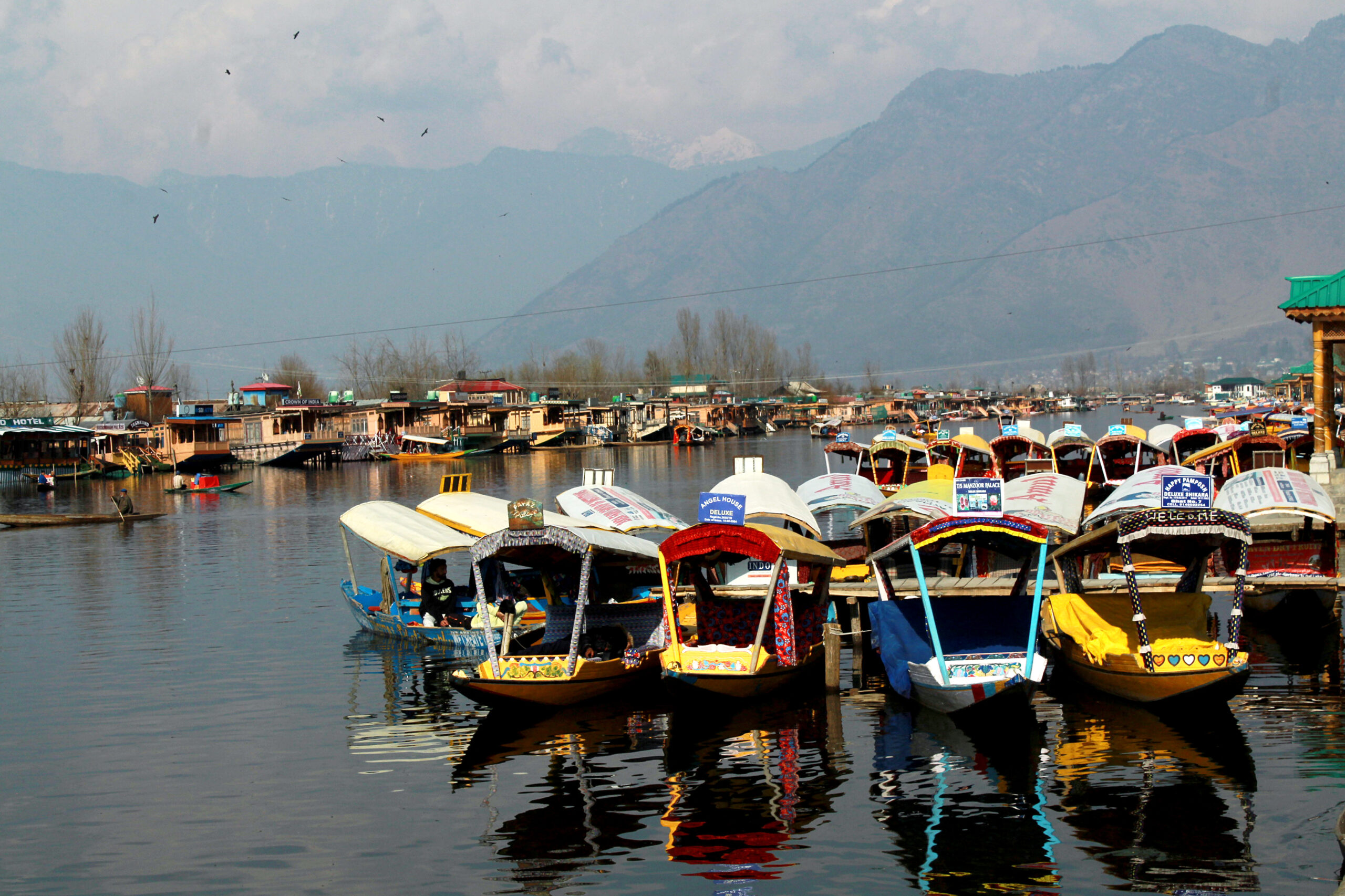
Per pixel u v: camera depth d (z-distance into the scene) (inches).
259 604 1135.0
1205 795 554.3
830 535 1459.2
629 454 4202.8
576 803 567.8
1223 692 663.8
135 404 4559.5
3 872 489.4
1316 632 914.1
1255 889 452.4
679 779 602.2
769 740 674.8
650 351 7564.0
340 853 507.2
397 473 3326.8
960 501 701.3
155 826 540.4
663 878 478.0
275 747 664.4
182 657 898.1
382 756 646.5
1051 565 970.1
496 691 703.1
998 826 525.7
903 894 458.6
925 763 622.5
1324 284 1275.8
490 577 869.8
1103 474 1567.4
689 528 751.1
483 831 531.5
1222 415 3786.9
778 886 468.1
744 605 840.9
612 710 745.6
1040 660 676.7
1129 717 695.1
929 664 692.7
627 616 851.4
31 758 644.7
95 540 1740.9
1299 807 534.0
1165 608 738.8
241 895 465.1
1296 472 938.7
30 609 1128.8
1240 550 677.9
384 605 994.7
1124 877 467.5
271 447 3924.7
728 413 6008.9
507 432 4682.6
